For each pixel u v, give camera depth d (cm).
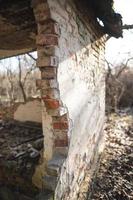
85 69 353
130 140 618
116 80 1212
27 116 585
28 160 346
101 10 347
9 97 1382
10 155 371
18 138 460
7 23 319
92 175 396
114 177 411
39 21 233
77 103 309
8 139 457
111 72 1190
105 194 358
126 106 1251
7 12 276
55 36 235
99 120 480
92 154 413
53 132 260
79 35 318
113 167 447
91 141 403
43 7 225
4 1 244
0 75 1391
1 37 402
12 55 525
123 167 451
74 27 295
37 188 304
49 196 224
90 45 385
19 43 455
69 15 276
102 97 514
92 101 405
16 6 258
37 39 237
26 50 505
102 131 525
